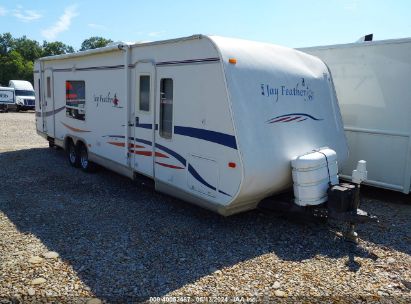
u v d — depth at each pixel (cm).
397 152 617
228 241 454
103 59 665
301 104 504
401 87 602
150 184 580
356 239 455
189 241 451
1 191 632
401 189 618
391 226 518
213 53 441
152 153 559
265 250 432
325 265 400
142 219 520
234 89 432
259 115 448
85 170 779
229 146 431
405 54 592
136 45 567
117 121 639
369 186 712
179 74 493
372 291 351
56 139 898
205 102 457
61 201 589
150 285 353
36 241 438
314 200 448
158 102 535
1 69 6756
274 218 529
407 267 400
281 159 458
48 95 920
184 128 492
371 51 631
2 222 494
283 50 528
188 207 572
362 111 654
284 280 367
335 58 680
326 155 463
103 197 616
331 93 566
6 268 372
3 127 1548
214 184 458
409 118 597
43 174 757
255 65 463
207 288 350
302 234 479
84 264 387
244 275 375
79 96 765
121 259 401
